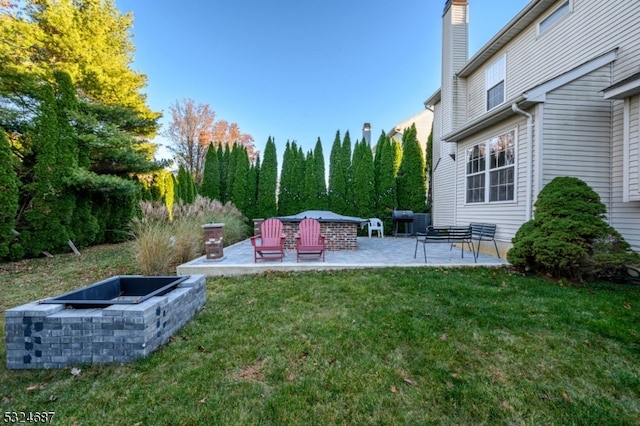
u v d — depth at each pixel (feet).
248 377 6.73
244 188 40.55
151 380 6.62
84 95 37.22
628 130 15.06
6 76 27.09
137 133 40.01
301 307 11.11
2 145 21.47
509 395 6.07
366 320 9.77
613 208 16.46
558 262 13.93
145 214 28.50
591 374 6.77
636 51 15.65
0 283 15.56
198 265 16.85
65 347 7.34
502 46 25.71
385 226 38.42
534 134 16.90
